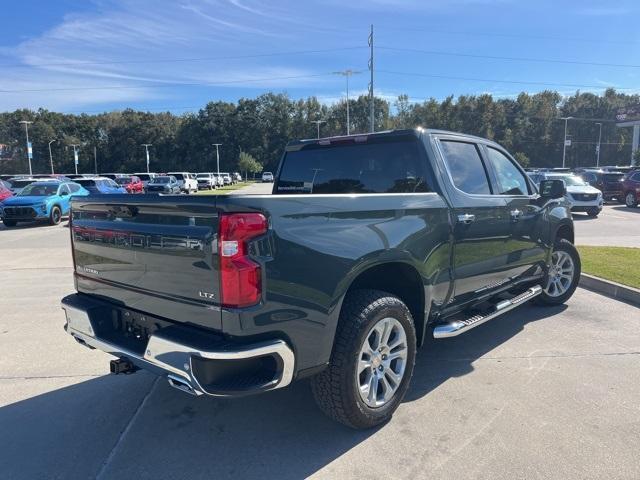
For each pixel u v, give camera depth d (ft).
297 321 9.16
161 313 9.82
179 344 8.72
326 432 11.03
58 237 48.73
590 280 23.84
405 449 10.28
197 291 8.97
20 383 13.74
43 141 362.12
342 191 15.12
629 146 339.98
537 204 17.35
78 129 387.96
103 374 14.34
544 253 18.25
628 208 75.92
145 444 10.64
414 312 12.51
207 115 409.69
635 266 26.48
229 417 11.78
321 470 9.62
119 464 9.91
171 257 9.34
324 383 10.24
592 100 357.61
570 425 11.12
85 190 72.59
